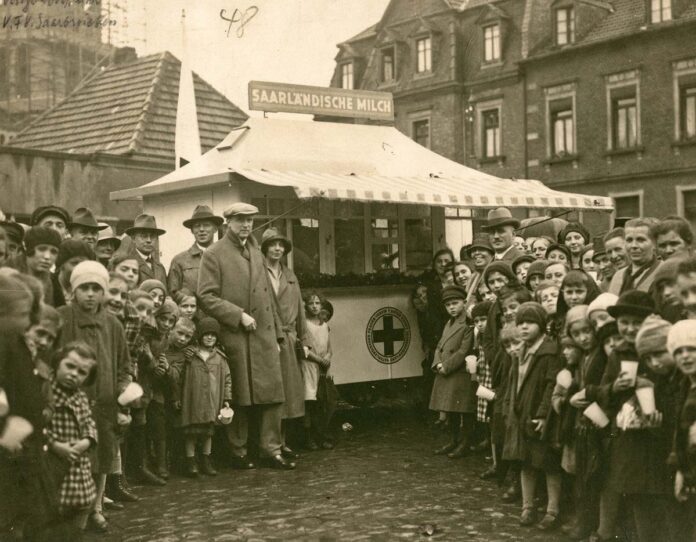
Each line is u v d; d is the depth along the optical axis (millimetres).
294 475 7000
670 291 4676
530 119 30484
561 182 29844
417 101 32375
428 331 9414
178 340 7020
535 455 5297
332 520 5543
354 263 10094
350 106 10648
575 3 29500
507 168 31016
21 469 4137
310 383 8133
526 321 5547
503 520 5449
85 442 4695
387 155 10688
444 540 5023
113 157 15227
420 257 10672
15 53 19922
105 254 8359
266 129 9961
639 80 27922
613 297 4898
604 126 28766
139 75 16562
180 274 8273
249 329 7395
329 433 8797
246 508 5906
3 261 5648
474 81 31531
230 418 7055
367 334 9414
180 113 12586
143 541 5141
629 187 28328
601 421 4602
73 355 4684
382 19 32750
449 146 31641
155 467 6906
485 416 6727
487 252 8055
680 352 3926
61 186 14734
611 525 4699
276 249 7934
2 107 19938
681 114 27234
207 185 9391
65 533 4539
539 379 5426
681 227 5582
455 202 9211
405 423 9430
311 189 8266
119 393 5621
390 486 6484
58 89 19781
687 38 26906
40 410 4199
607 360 4812
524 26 30562
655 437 4379
